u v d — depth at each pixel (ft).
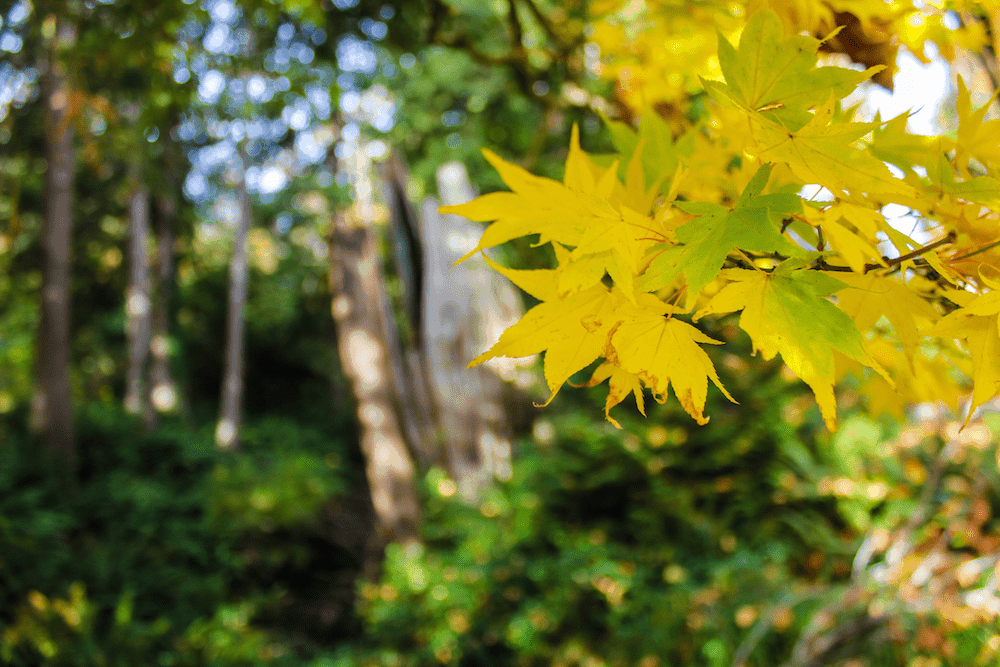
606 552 11.43
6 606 15.02
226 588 20.85
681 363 1.31
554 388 1.40
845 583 8.54
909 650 5.72
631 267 1.29
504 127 8.86
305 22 6.63
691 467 11.44
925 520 7.74
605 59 4.16
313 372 56.49
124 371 48.57
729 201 1.88
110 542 20.08
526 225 1.49
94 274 43.29
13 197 9.28
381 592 15.53
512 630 11.59
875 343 1.98
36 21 7.07
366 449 18.43
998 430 7.55
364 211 17.37
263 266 58.13
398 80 16.37
